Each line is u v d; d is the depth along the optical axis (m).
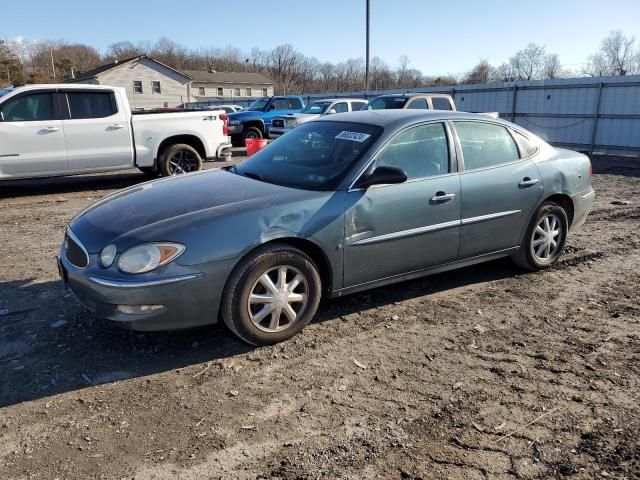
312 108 18.00
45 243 6.41
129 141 10.05
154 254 3.33
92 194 9.84
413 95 13.62
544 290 4.93
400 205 4.14
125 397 3.17
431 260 4.46
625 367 3.55
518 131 5.11
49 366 3.51
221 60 112.62
